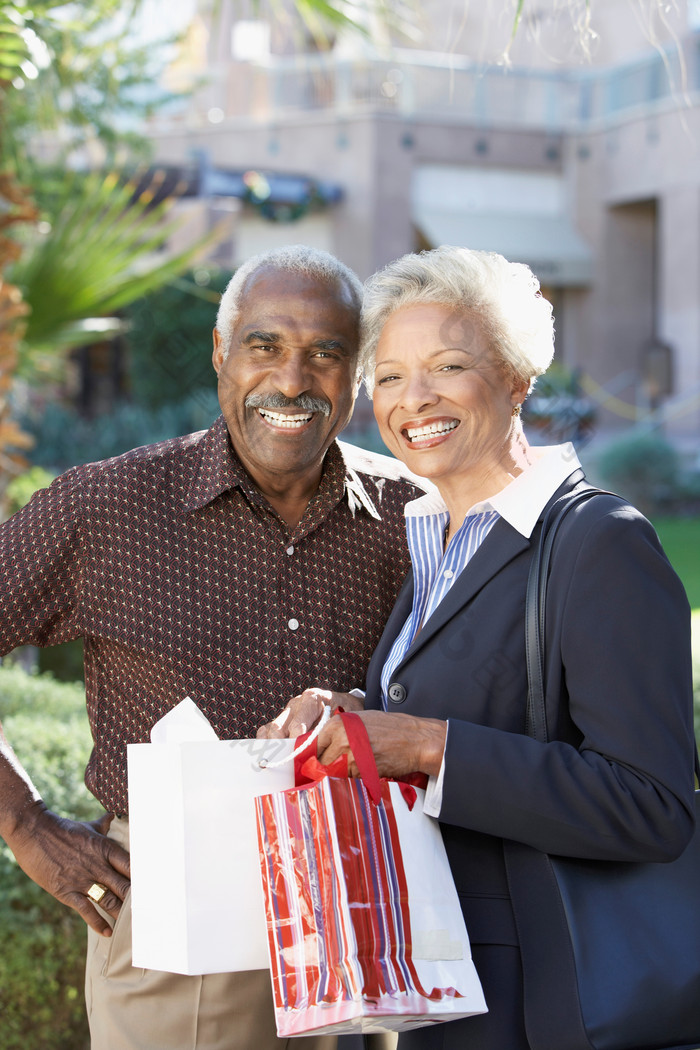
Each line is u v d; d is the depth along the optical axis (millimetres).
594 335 18266
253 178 15094
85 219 4750
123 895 1836
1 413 4598
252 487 1919
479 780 1482
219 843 1530
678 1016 1448
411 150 16844
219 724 1880
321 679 1950
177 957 1523
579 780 1463
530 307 1714
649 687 1473
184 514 1898
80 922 2684
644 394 17250
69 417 12766
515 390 1755
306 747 1550
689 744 1493
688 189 16500
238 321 1924
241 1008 1836
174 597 1881
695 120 13508
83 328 5066
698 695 3479
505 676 1583
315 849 1461
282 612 1931
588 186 18031
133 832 1587
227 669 1893
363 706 1782
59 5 3623
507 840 1563
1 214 4297
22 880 2668
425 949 1451
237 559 1915
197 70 9594
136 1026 1853
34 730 3207
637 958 1461
